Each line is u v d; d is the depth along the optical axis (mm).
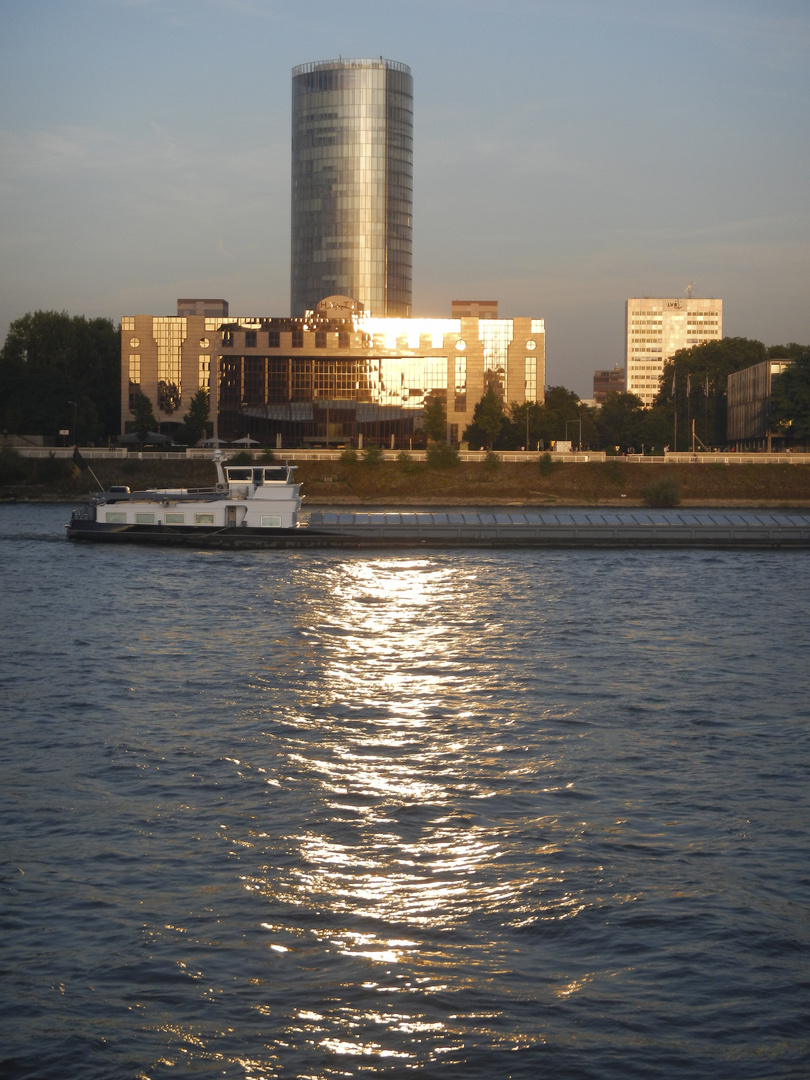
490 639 64438
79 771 37688
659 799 35688
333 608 75375
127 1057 21672
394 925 26859
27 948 25438
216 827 32750
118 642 61844
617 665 57188
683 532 119688
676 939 26234
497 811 34438
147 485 190500
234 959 25188
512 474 191125
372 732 43188
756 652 61219
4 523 141750
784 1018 23094
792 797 36031
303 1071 21391
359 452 197625
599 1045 22188
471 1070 21438
